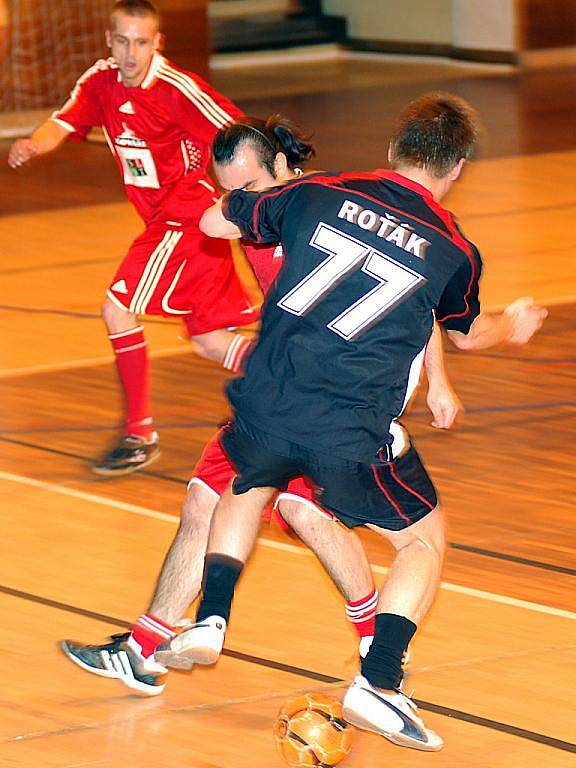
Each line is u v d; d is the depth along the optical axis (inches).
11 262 938.1
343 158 1250.0
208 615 331.0
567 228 995.3
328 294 328.2
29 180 1245.7
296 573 452.8
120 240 999.0
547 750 342.6
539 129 1411.2
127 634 382.0
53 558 466.9
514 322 354.0
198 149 550.3
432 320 334.3
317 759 332.2
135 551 473.4
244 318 561.9
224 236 352.8
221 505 346.6
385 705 320.2
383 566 459.5
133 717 361.4
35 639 405.7
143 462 562.3
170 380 680.4
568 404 633.6
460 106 344.2
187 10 1537.9
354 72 1878.7
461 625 413.7
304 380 328.2
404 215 332.2
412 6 1957.4
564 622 415.5
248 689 376.8
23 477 549.3
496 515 505.7
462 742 346.9
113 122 550.0
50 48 1512.1
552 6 1841.8
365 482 335.0
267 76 1860.2
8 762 336.8
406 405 338.0
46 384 676.7
